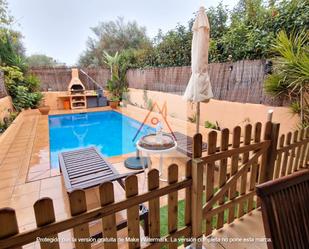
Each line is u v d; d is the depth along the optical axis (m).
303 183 1.04
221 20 5.86
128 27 16.11
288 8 3.62
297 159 2.41
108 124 7.52
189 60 6.54
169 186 1.38
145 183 2.87
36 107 8.34
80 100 9.36
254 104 4.05
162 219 2.16
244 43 4.38
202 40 2.82
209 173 1.64
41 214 0.94
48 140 4.92
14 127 5.86
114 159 3.77
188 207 1.56
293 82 2.93
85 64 16.12
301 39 3.05
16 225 0.89
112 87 9.92
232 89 4.56
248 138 1.83
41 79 9.24
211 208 1.74
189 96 2.99
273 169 2.07
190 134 4.53
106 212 1.14
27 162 3.64
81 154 3.18
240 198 1.96
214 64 4.96
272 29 3.88
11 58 8.01
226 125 4.73
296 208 0.98
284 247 0.90
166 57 7.60
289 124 3.46
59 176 3.07
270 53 3.79
